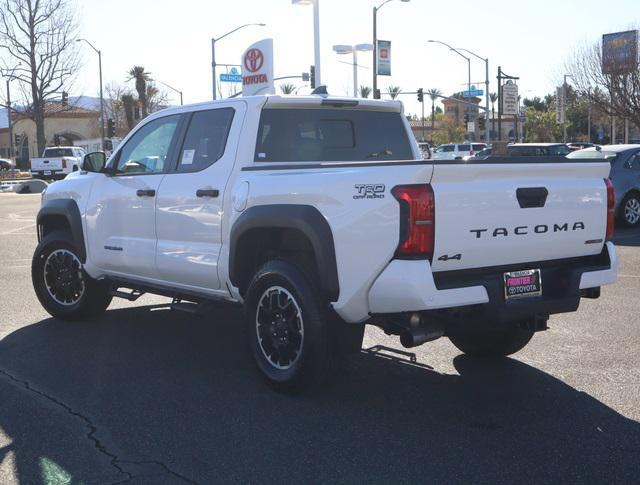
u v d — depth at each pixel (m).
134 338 6.90
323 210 4.84
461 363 6.10
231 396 5.27
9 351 6.45
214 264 5.71
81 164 7.07
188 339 6.87
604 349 6.45
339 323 5.09
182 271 6.05
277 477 3.98
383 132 6.54
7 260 11.80
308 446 4.38
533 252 4.94
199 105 6.23
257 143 5.81
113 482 3.93
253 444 4.42
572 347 6.53
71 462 4.18
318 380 5.07
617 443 4.42
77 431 4.63
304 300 4.97
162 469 4.09
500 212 4.71
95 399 5.21
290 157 5.97
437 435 4.55
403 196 4.44
